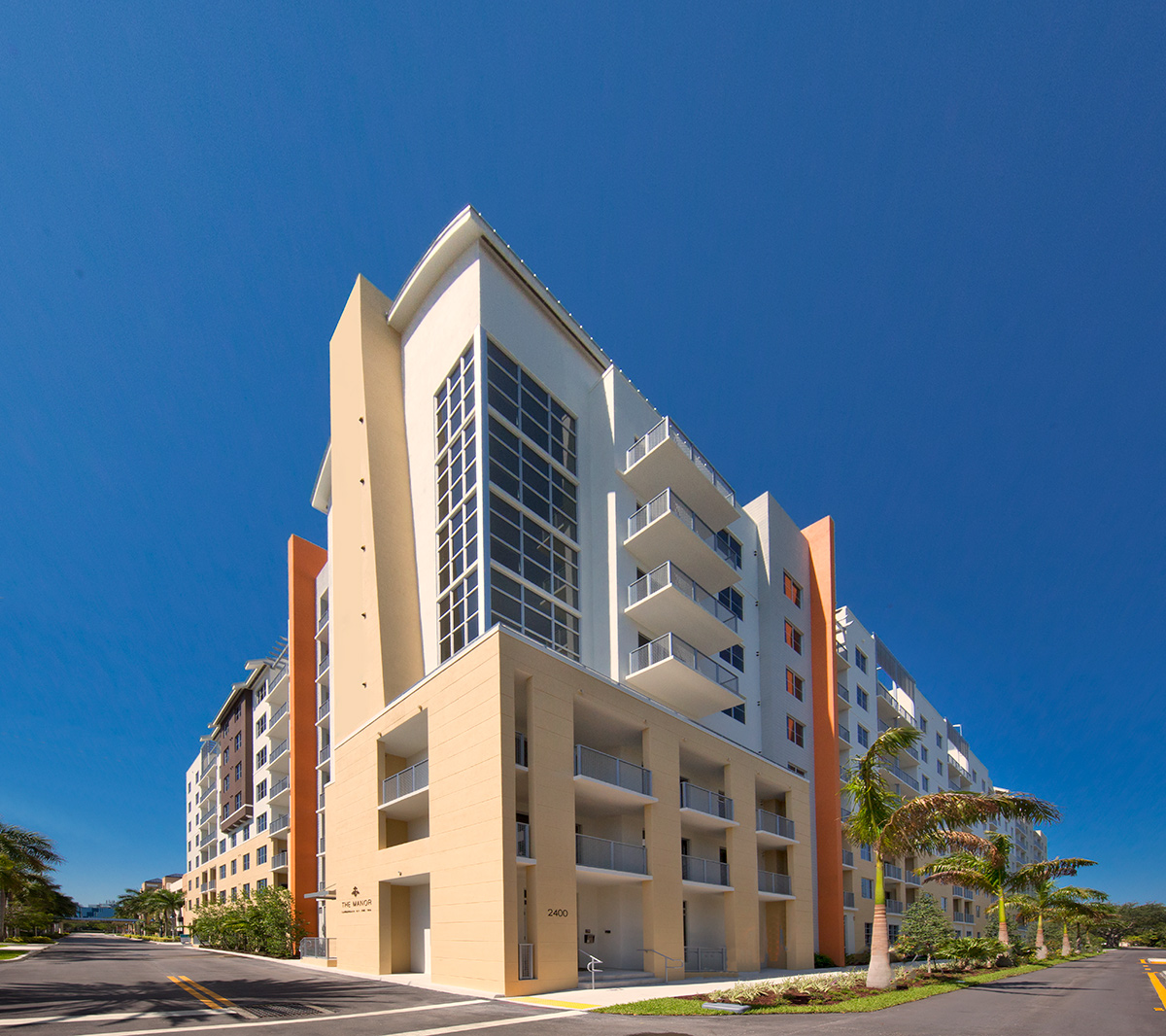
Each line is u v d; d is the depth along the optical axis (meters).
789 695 39.91
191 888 77.00
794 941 30.97
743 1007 14.27
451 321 29.16
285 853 46.91
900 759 61.09
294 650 44.53
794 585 43.19
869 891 45.53
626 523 30.03
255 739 55.97
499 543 25.12
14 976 22.38
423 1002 15.30
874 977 18.97
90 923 144.88
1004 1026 12.77
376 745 24.69
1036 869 37.56
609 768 21.84
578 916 23.39
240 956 35.38
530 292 30.34
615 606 28.41
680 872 23.55
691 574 32.88
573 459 30.61
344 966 25.00
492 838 17.52
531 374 29.02
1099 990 20.78
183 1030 11.41
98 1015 13.31
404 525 29.98
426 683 21.88
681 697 29.69
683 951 22.72
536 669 19.67
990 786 98.06
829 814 39.19
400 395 32.50
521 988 16.61
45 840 57.16
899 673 66.06
